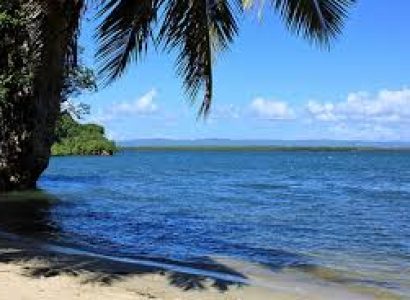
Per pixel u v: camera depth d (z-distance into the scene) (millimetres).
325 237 21703
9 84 28734
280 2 9969
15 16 21500
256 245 19422
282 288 12898
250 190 47719
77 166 90812
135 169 85625
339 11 10039
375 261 16891
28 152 33406
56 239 19016
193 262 15820
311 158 178625
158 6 10414
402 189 52156
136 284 12125
